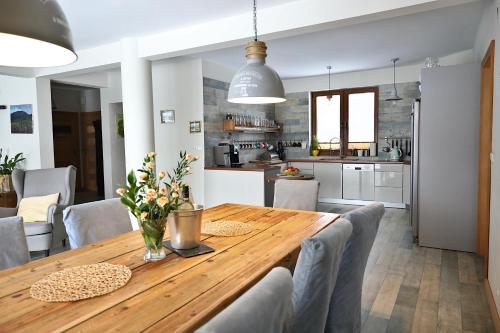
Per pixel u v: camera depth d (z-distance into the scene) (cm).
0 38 140
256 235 207
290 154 777
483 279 311
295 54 541
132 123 447
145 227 159
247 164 643
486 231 309
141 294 126
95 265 155
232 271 148
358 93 709
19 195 431
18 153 613
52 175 439
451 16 383
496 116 259
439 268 342
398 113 662
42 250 378
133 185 157
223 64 598
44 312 113
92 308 116
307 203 313
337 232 136
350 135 725
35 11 104
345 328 178
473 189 384
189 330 102
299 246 185
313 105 756
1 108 620
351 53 538
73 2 324
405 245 416
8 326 105
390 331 232
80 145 873
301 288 126
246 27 360
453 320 245
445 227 398
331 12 316
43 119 595
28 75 561
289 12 335
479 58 436
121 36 433
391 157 647
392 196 634
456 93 382
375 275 326
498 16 259
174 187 169
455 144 387
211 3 330
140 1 323
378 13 299
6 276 145
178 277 142
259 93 245
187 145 571
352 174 666
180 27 399
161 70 586
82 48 490
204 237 202
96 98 845
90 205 219
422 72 394
